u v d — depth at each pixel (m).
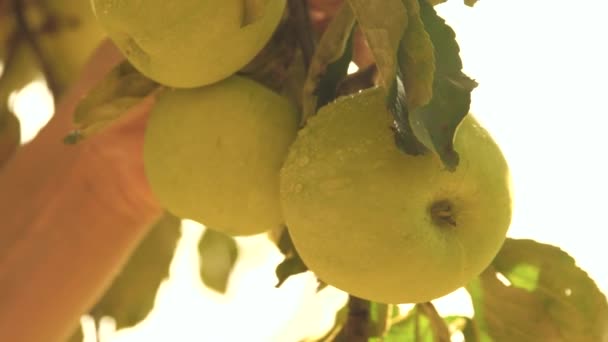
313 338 0.57
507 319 0.53
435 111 0.42
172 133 0.49
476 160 0.45
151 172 0.50
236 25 0.46
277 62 0.50
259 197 0.48
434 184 0.44
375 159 0.43
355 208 0.43
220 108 0.48
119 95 0.51
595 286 0.52
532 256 0.52
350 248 0.43
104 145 0.67
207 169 0.48
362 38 0.53
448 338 0.51
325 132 0.45
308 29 0.50
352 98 0.46
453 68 0.42
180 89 0.49
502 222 0.45
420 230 0.43
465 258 0.45
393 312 0.55
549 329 0.53
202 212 0.49
